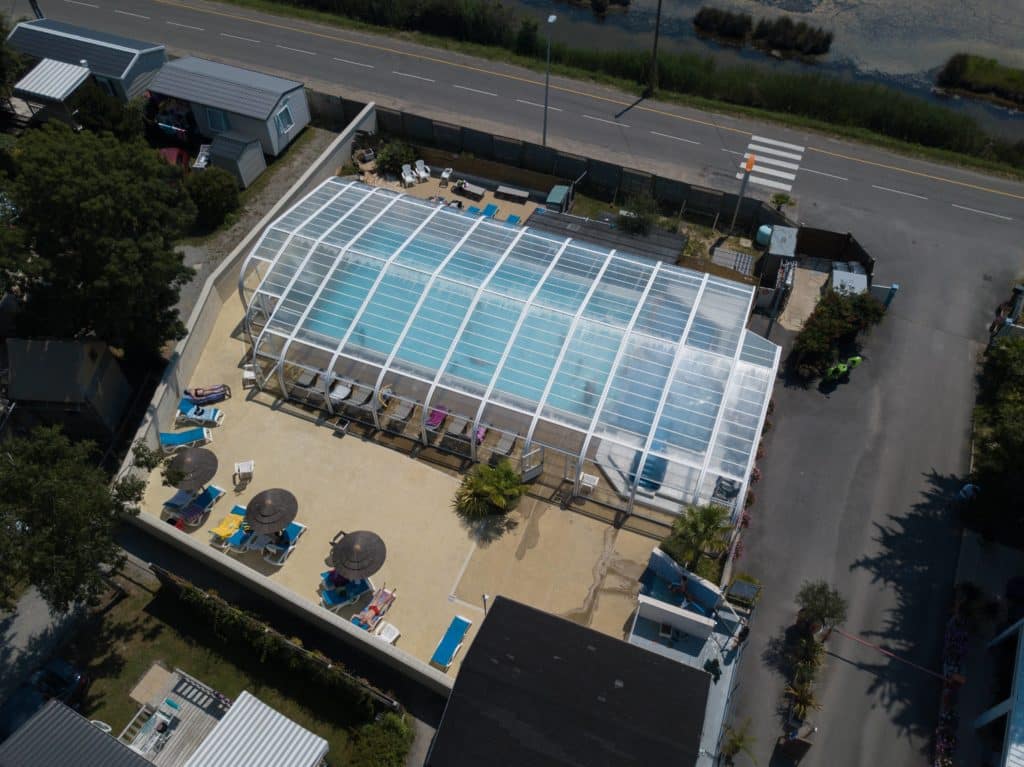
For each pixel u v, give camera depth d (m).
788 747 24.83
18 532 23.75
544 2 68.62
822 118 52.28
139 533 30.58
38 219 29.02
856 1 67.31
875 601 28.73
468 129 47.28
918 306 39.41
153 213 30.89
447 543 29.52
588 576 28.55
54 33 49.25
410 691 26.08
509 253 36.47
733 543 29.05
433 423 32.16
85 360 31.38
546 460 31.55
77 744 22.20
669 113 52.50
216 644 27.58
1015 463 29.22
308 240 36.28
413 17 60.12
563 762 20.70
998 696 26.05
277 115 46.59
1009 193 46.34
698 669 22.81
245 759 22.59
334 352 32.69
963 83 57.84
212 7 63.03
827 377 35.75
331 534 29.77
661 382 30.56
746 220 43.97
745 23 62.88
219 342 36.81
